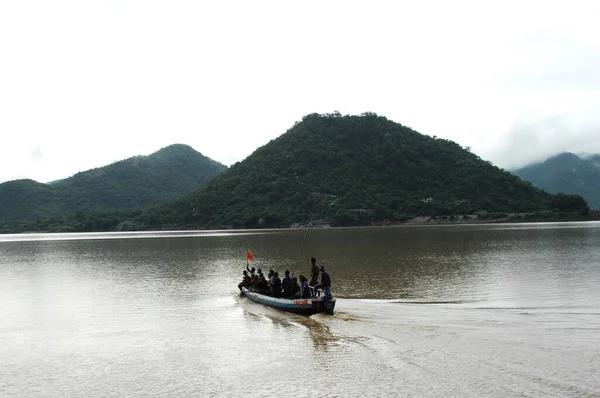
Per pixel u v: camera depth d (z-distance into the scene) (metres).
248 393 11.96
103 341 17.98
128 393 12.42
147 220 180.38
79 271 43.09
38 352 16.67
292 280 24.62
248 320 20.98
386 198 161.62
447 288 27.16
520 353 13.76
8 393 12.73
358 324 18.47
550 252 46.59
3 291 31.73
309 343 16.39
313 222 151.88
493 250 50.19
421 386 11.63
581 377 11.73
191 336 18.31
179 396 12.03
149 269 43.09
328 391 11.75
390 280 30.67
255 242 79.19
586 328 16.70
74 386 13.11
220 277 36.50
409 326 17.69
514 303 22.12
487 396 10.81
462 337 15.80
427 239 71.31
